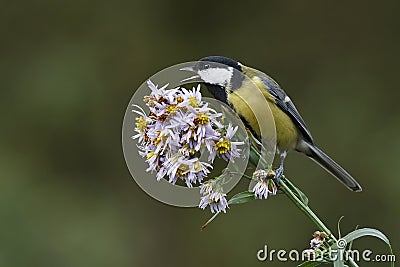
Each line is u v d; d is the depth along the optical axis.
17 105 13.91
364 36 14.15
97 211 13.11
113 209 13.17
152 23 14.34
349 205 12.13
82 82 13.96
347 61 14.10
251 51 14.25
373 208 12.22
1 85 14.02
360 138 13.05
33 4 14.34
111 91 14.05
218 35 14.30
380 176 12.50
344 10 14.23
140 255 12.82
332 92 13.77
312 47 14.21
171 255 12.84
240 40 14.27
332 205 12.13
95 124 13.89
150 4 14.35
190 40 14.33
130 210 13.24
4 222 12.48
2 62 14.16
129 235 12.95
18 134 13.76
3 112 13.85
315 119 13.53
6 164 13.34
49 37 14.28
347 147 13.03
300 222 12.16
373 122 13.24
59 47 14.23
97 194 13.44
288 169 12.29
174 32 14.35
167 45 14.30
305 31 14.26
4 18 14.28
